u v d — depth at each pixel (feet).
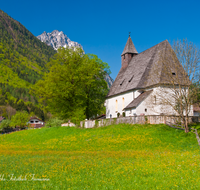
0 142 151.84
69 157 74.18
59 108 164.25
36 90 161.58
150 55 164.55
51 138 138.62
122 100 174.09
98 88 187.83
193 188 38.83
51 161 66.08
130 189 39.27
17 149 105.29
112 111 192.95
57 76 156.46
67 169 54.70
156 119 119.03
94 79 178.40
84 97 165.58
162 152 76.59
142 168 52.49
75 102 158.51
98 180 44.83
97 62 189.06
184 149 82.69
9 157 76.48
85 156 75.25
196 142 89.04
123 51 203.31
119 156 71.82
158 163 56.95
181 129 107.14
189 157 62.44
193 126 114.01
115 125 132.57
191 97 108.78
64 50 171.32
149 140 98.84
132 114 140.15
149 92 139.13
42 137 146.51
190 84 109.60
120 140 104.01
